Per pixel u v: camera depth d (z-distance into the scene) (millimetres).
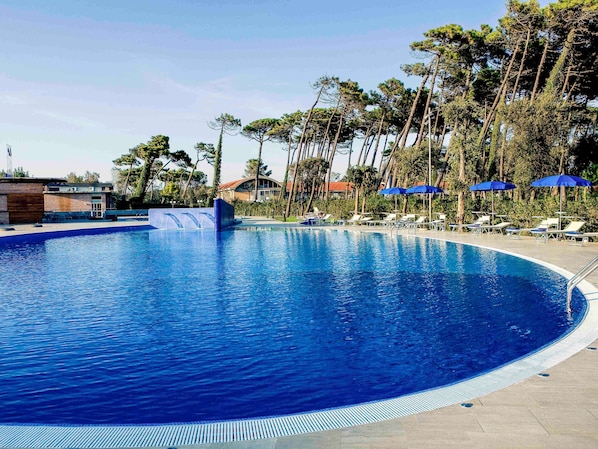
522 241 16172
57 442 3016
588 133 28688
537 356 4465
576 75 26859
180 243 18859
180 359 4902
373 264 11750
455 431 2963
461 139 21953
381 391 4070
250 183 75500
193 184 93125
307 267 11391
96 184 41125
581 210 16562
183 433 3090
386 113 43625
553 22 24781
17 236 20422
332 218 33188
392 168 44031
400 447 2775
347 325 6125
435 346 5262
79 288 8867
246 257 13609
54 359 4930
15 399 3955
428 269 10805
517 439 2842
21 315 6785
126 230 28250
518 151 21203
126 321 6406
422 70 33969
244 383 4262
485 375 3990
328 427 3084
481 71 33375
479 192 25672
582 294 7602
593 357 4398
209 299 7777
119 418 3592
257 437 2984
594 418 3117
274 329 5965
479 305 7172
